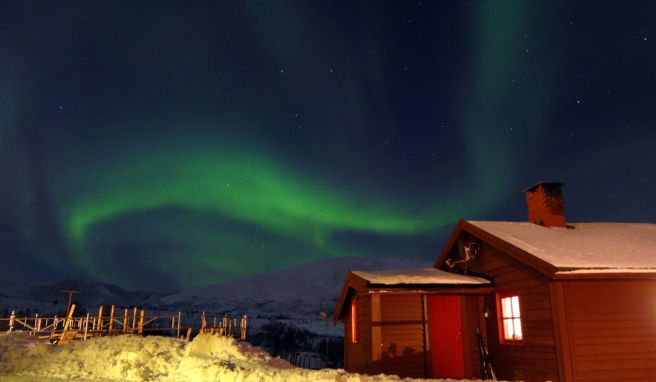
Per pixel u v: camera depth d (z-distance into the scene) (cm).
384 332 1166
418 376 1159
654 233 1354
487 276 1255
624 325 967
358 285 1216
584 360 928
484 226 1296
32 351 959
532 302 1038
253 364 1131
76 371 874
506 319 1165
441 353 1310
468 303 1252
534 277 1037
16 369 884
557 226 1389
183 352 1034
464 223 1376
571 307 955
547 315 983
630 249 1138
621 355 946
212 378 819
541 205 1412
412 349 1174
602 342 946
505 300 1177
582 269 959
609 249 1129
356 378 840
